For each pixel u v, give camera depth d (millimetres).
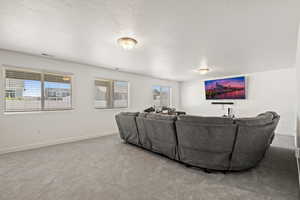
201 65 4191
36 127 3324
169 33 2242
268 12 1695
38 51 3068
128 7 1620
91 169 2213
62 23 1967
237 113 5520
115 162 2473
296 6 1573
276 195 1589
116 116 3613
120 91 5129
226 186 1768
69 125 3848
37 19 1870
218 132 1937
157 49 2926
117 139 4039
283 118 4582
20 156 2740
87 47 2838
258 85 5066
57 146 3381
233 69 4691
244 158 2053
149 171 2152
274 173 2086
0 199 1528
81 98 4094
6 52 2984
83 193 1633
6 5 1578
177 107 7445
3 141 2932
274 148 3195
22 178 1948
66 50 3008
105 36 2354
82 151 3023
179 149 2367
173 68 4590
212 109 6352
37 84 3416
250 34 2262
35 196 1577
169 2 1534
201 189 1707
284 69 4578
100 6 1604
